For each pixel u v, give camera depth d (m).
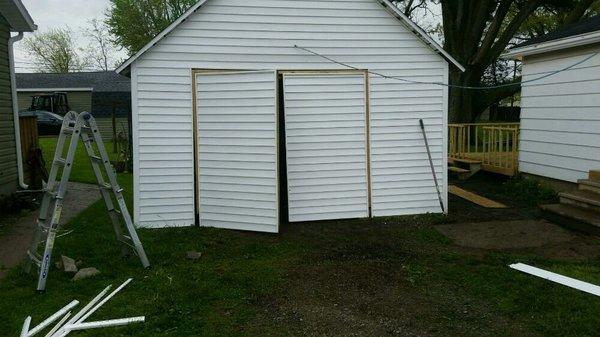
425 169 8.19
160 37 7.27
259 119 7.12
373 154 8.02
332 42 7.77
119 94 16.36
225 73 7.24
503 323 4.21
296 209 7.86
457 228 7.38
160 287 5.00
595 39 7.92
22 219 8.07
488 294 4.83
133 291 4.91
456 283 5.16
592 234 6.80
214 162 7.45
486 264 5.72
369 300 4.75
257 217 7.27
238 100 7.22
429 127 8.13
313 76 7.77
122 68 7.34
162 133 7.47
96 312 4.39
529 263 5.70
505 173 11.00
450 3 18.23
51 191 5.16
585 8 16.20
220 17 7.49
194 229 7.40
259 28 7.60
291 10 7.65
